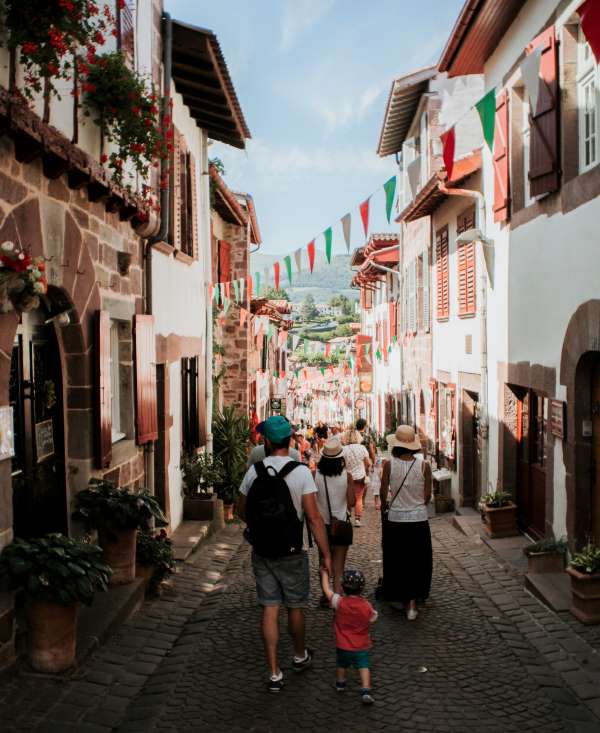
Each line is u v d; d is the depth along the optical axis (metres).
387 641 5.70
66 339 6.20
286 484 4.80
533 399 9.31
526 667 5.13
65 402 6.27
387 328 24.56
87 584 4.54
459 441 12.80
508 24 9.15
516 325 9.23
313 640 5.71
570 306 7.27
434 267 14.96
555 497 7.75
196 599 6.95
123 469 7.36
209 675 4.98
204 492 11.12
